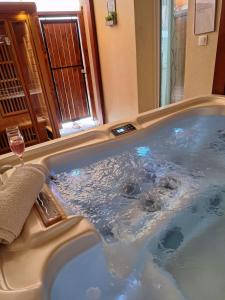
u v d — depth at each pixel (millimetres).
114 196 1282
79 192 1281
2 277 663
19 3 2283
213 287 906
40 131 2938
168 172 1479
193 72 2260
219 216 1184
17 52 2479
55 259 729
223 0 1755
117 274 888
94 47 3363
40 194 925
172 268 958
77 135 1460
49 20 3379
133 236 1055
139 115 1704
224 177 1416
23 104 2738
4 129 2674
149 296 854
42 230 767
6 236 718
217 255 1020
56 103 3803
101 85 3615
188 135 1823
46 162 1289
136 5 2492
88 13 3211
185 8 2516
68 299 769
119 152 1558
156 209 1209
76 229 805
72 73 3826
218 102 1858
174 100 3045
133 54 2754
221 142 1758
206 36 2031
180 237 1081
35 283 637
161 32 2785
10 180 855
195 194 1300
